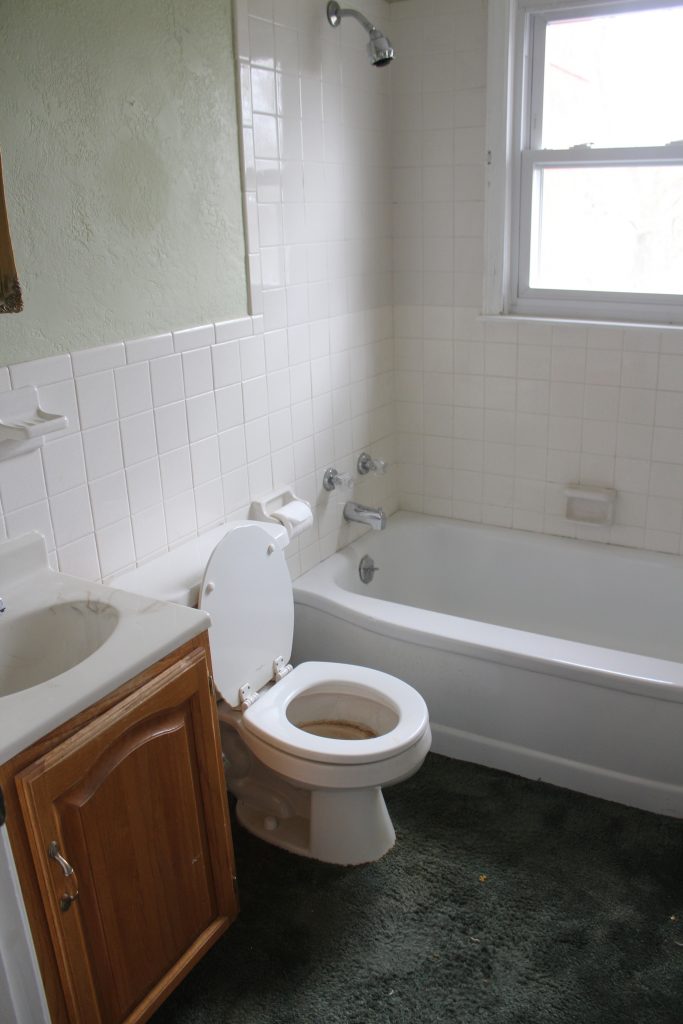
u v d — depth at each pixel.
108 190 1.85
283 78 2.33
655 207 2.63
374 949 1.87
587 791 2.33
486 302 2.89
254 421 2.42
